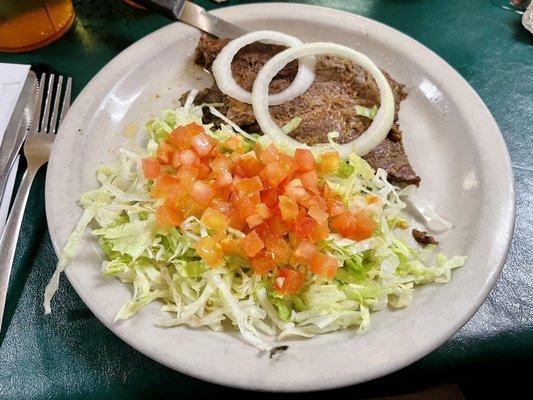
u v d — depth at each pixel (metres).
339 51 0.30
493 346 0.23
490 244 0.24
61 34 0.35
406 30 0.36
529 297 0.25
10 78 0.30
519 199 0.28
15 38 0.33
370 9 0.37
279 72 0.30
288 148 0.27
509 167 0.26
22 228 0.26
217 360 0.20
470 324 0.24
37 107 0.29
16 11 0.32
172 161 0.26
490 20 0.37
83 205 0.25
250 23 0.33
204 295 0.23
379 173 0.27
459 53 0.35
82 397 0.22
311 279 0.24
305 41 0.33
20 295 0.24
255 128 0.29
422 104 0.31
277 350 0.21
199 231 0.24
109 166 0.28
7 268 0.24
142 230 0.24
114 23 0.36
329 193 0.25
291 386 0.19
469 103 0.29
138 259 0.24
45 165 0.28
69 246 0.23
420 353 0.20
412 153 0.29
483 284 0.23
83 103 0.28
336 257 0.24
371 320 0.23
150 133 0.29
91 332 0.23
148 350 0.20
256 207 0.23
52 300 0.24
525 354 0.23
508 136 0.31
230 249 0.23
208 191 0.23
